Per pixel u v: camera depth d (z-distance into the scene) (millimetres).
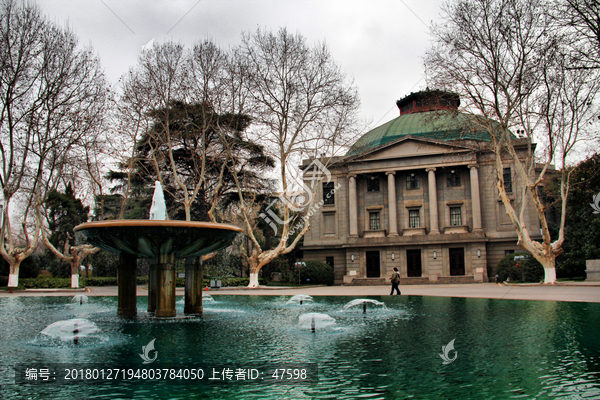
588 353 7719
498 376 6312
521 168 31125
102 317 13805
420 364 7102
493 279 47375
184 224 12555
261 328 11344
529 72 28516
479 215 48562
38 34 28953
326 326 11414
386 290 31875
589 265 31578
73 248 35125
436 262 49312
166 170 40188
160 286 13438
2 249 31797
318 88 34594
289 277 48219
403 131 56656
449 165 50031
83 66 30859
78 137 30734
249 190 39406
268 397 5457
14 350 8398
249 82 34031
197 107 35125
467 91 30547
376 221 54094
